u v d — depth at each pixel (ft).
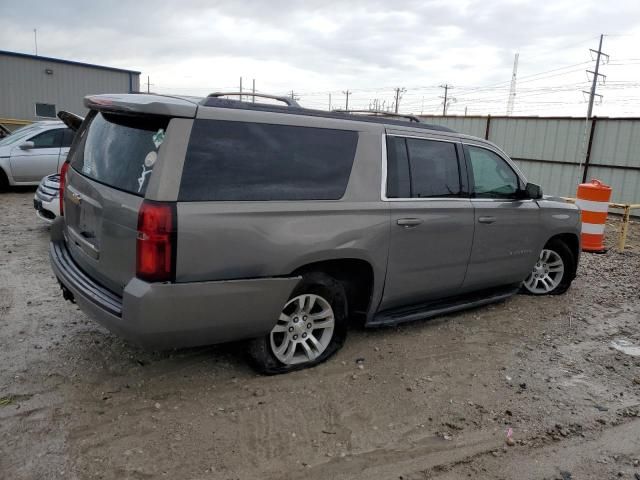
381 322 14.60
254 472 9.50
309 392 12.31
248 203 11.20
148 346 10.65
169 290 10.30
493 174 17.19
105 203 11.09
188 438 10.32
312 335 13.53
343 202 12.80
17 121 75.25
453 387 13.05
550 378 13.87
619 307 20.10
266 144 11.66
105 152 11.89
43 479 8.96
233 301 11.12
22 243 24.29
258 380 12.66
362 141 13.38
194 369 13.01
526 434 11.21
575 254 21.06
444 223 15.12
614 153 53.21
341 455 10.14
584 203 30.17
